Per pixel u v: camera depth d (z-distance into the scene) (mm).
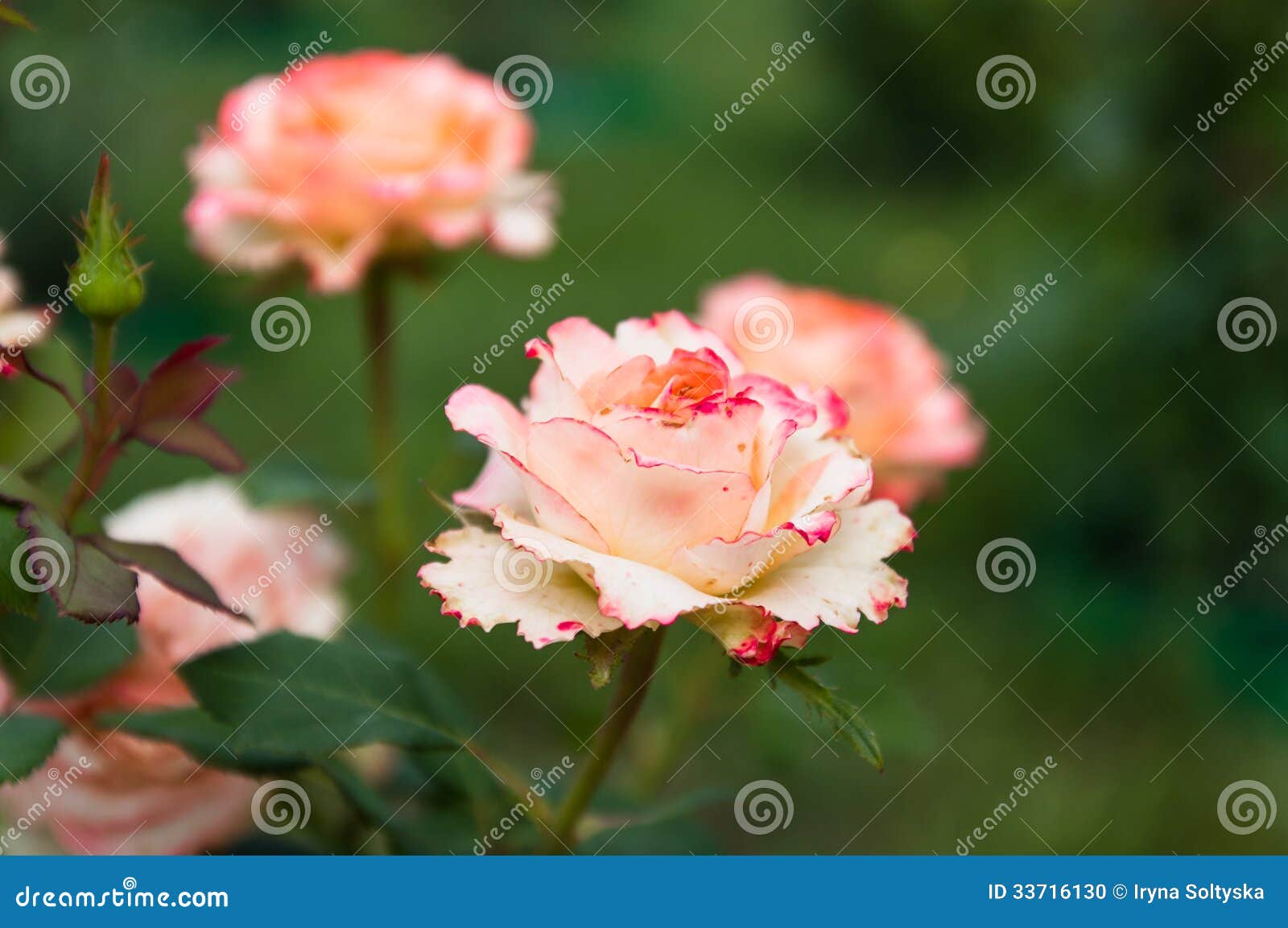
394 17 3756
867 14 3115
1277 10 1412
